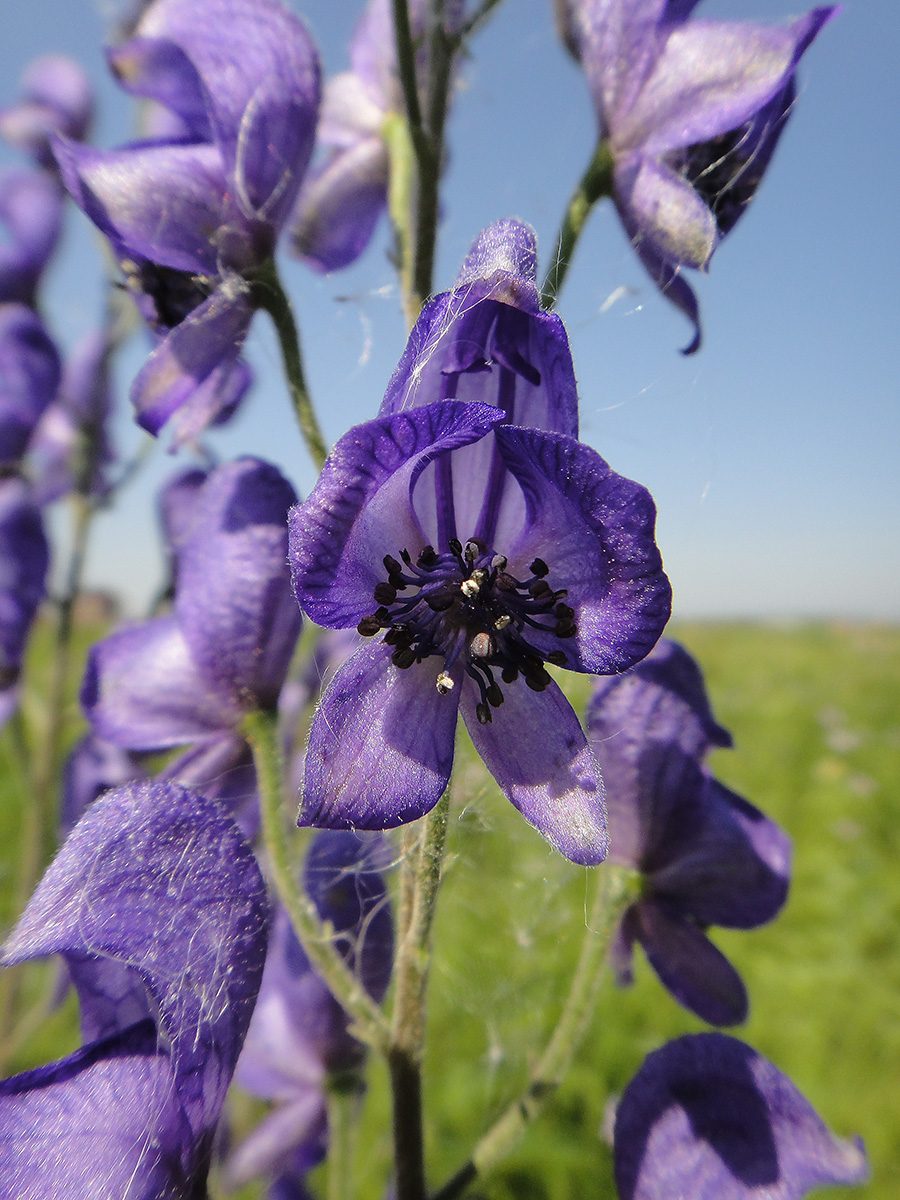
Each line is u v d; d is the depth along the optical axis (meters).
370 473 0.05
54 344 0.16
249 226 0.07
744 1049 0.07
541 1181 0.15
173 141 0.07
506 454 0.05
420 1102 0.07
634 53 0.07
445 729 0.05
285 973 0.09
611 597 0.05
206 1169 0.05
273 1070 0.09
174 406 0.07
